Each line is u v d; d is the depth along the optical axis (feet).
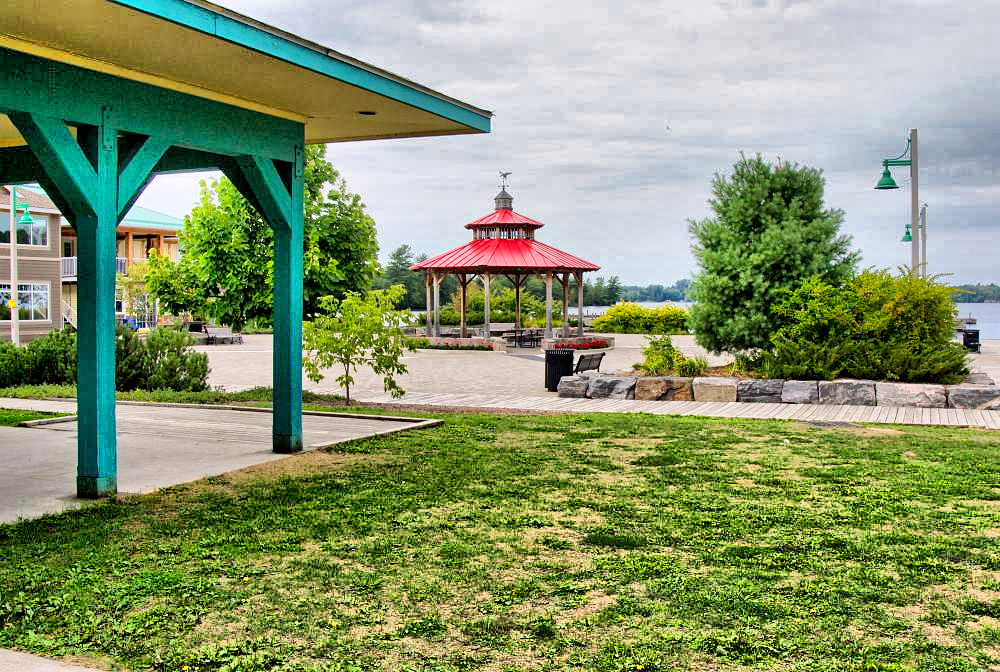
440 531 20.27
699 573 17.07
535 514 21.91
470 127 33.81
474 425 39.14
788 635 13.92
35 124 21.43
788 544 19.06
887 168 62.13
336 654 13.35
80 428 24.17
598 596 15.79
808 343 52.65
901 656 13.12
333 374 72.02
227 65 23.47
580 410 47.16
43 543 19.36
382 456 30.58
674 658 13.09
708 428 37.96
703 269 57.52
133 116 24.13
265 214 30.94
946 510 22.16
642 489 24.84
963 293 51.83
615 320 138.62
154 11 18.93
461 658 13.16
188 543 19.34
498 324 150.61
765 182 56.65
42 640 13.88
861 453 31.01
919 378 50.52
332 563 17.81
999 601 15.44
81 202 23.04
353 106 29.40
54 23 19.54
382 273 74.54
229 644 13.73
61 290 143.43
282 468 28.30
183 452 31.60
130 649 13.58
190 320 143.33
